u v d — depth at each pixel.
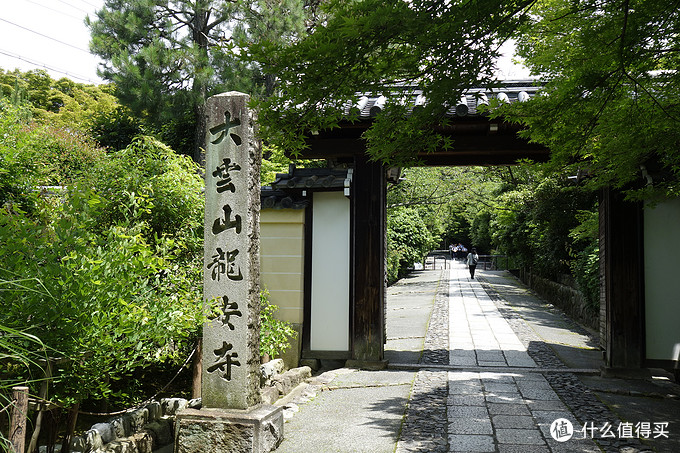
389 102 4.39
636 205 7.51
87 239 3.98
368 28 3.32
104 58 15.16
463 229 51.53
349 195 8.03
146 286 4.43
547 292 17.97
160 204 5.96
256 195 4.94
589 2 4.31
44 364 3.57
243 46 3.62
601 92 4.75
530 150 7.78
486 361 8.42
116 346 3.78
